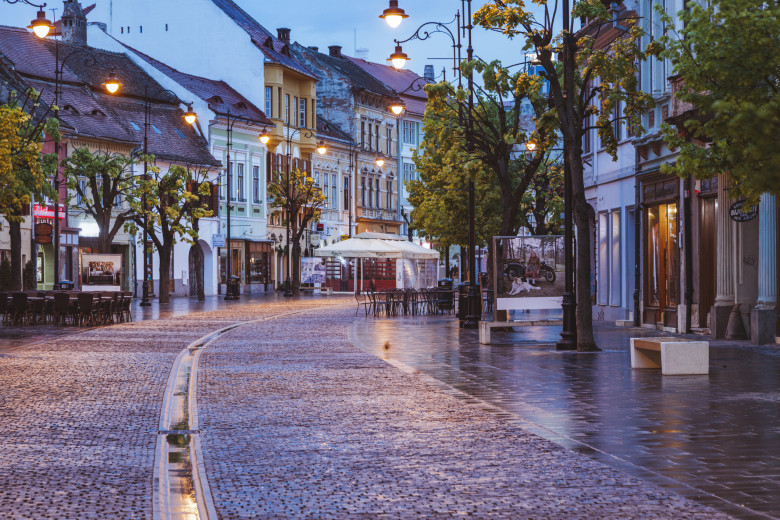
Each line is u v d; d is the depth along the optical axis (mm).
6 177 32688
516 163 51812
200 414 13391
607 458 10039
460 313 34188
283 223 84625
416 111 106312
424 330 32250
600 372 18297
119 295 38000
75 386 16656
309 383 16938
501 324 25672
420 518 7789
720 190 25641
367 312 43625
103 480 9297
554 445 10812
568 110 22812
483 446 10820
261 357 22172
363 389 16062
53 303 36469
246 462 10086
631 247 34875
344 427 12234
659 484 8836
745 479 9000
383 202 100938
